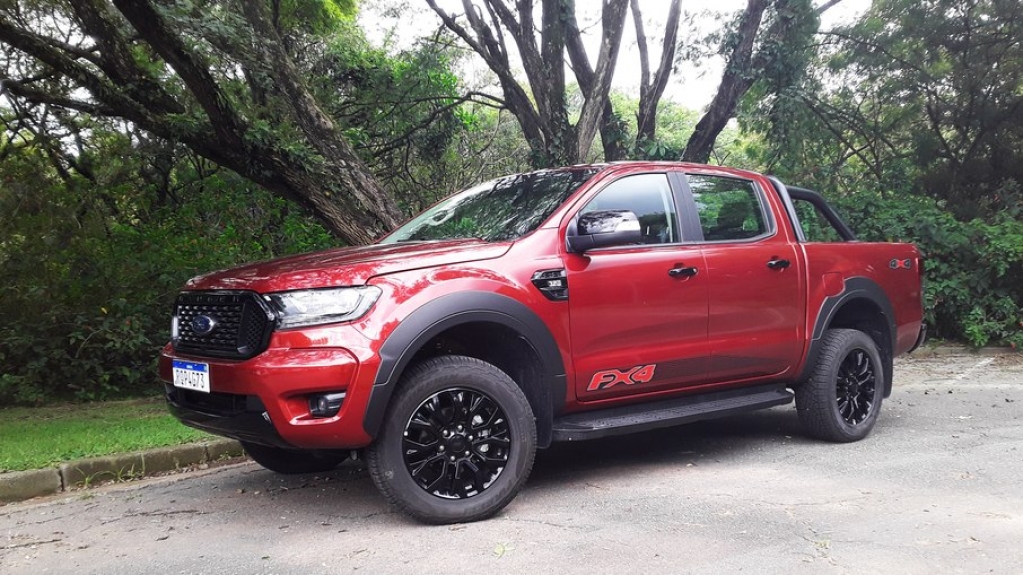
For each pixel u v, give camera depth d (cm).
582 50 1338
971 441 573
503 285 413
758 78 1302
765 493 451
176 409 421
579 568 343
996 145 1415
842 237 659
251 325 379
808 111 1395
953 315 1101
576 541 376
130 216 1091
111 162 1180
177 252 930
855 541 370
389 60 1466
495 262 420
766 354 527
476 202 521
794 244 554
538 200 480
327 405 368
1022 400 737
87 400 812
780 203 571
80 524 429
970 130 1439
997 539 370
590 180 479
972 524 391
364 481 507
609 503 438
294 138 947
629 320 459
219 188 1084
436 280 398
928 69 1409
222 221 1059
